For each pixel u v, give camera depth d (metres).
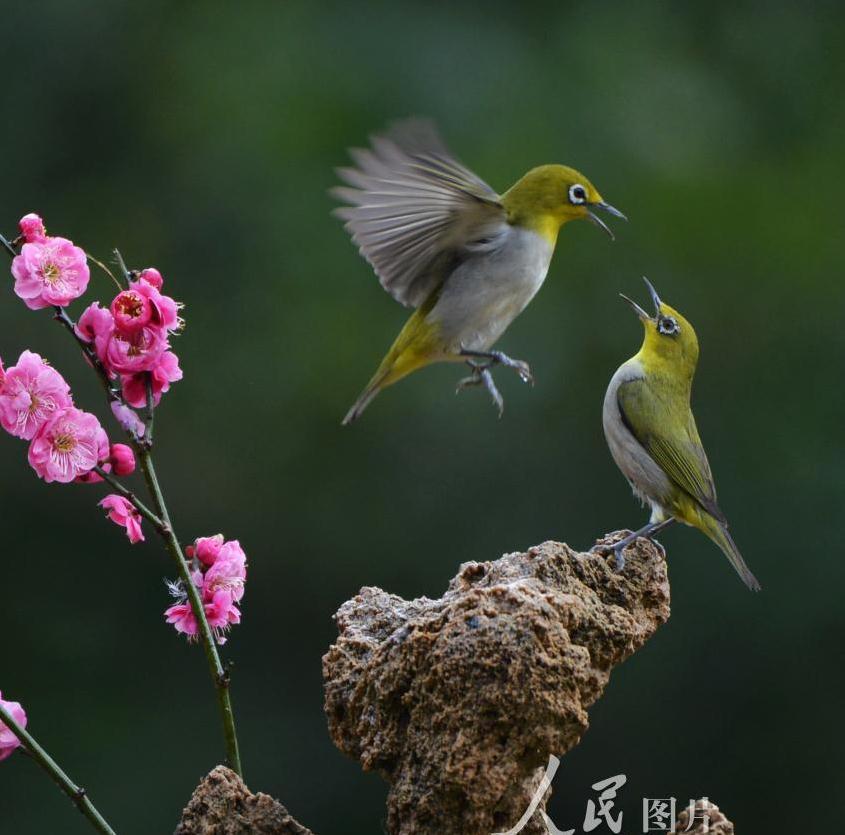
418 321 7.95
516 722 4.74
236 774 5.25
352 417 8.10
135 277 5.43
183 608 5.48
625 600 5.31
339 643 5.43
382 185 7.39
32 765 14.80
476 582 5.50
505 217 7.55
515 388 15.55
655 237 16.17
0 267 15.81
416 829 4.84
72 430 5.18
